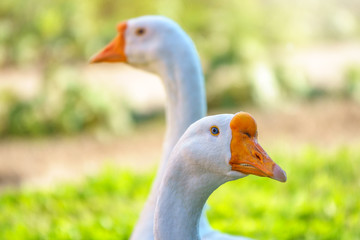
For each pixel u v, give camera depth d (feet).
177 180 8.27
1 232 19.63
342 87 50.88
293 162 26.89
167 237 8.30
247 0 55.93
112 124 43.09
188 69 12.34
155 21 12.66
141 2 55.47
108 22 56.18
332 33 75.82
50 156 37.68
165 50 12.46
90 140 41.11
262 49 49.88
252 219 18.70
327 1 77.92
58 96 43.86
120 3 56.44
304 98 48.65
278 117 43.06
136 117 46.32
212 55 48.01
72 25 51.26
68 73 45.03
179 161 8.20
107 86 46.68
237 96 46.39
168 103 12.63
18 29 64.39
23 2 60.23
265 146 31.30
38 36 55.42
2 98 44.45
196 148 7.99
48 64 49.32
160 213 8.34
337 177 25.16
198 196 8.29
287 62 53.42
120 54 13.11
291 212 19.29
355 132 37.99
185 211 8.32
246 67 46.88
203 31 51.24
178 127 12.35
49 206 22.43
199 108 12.43
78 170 34.19
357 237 17.02
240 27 51.24
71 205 22.25
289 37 59.82
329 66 59.82
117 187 24.27
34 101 44.04
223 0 55.16
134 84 57.00
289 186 23.57
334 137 37.06
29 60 65.98
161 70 12.65
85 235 18.07
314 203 19.67
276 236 17.10
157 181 12.03
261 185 24.04
